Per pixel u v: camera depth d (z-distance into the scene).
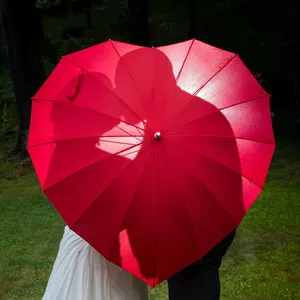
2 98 14.69
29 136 2.13
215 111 2.09
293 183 7.77
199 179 2.04
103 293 2.48
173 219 2.03
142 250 2.04
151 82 2.09
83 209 2.02
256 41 13.98
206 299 2.29
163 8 17.62
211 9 15.23
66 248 2.54
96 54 2.17
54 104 2.13
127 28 17.73
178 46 2.20
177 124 2.05
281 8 13.84
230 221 2.07
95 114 2.07
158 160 2.03
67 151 2.07
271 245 5.14
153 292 4.15
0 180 9.10
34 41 10.77
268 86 13.44
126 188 2.01
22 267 4.78
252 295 3.97
